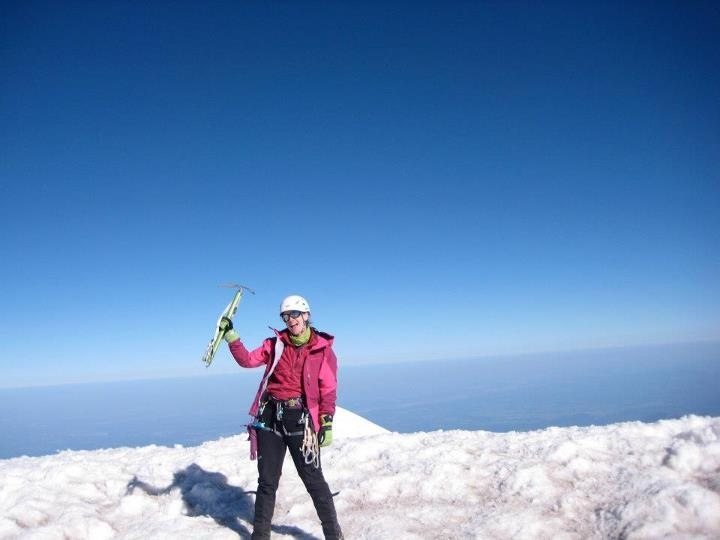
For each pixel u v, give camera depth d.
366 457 7.21
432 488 5.67
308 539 4.87
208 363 4.62
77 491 6.81
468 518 4.95
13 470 7.95
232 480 6.96
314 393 4.62
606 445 6.14
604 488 5.13
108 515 6.00
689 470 5.22
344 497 5.86
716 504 4.40
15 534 5.28
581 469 5.57
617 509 4.62
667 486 4.74
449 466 6.08
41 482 7.02
